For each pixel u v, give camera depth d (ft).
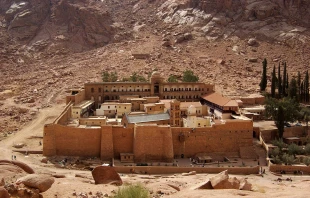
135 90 411.34
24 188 102.68
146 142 280.10
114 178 140.05
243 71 579.48
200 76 535.60
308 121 376.68
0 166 124.26
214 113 380.37
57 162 258.98
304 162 281.33
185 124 331.36
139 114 325.42
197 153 294.05
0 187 94.63
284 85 452.76
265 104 391.86
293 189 128.36
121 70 555.28
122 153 281.13
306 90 468.34
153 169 251.39
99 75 540.11
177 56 617.21
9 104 436.76
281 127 334.44
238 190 115.44
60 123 300.61
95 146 282.36
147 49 648.79
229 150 298.56
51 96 457.68
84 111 355.97
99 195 114.73
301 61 620.49
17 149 285.64
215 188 123.34
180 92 419.13
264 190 126.52
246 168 257.96
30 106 427.33
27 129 346.54
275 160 283.79
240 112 366.02
